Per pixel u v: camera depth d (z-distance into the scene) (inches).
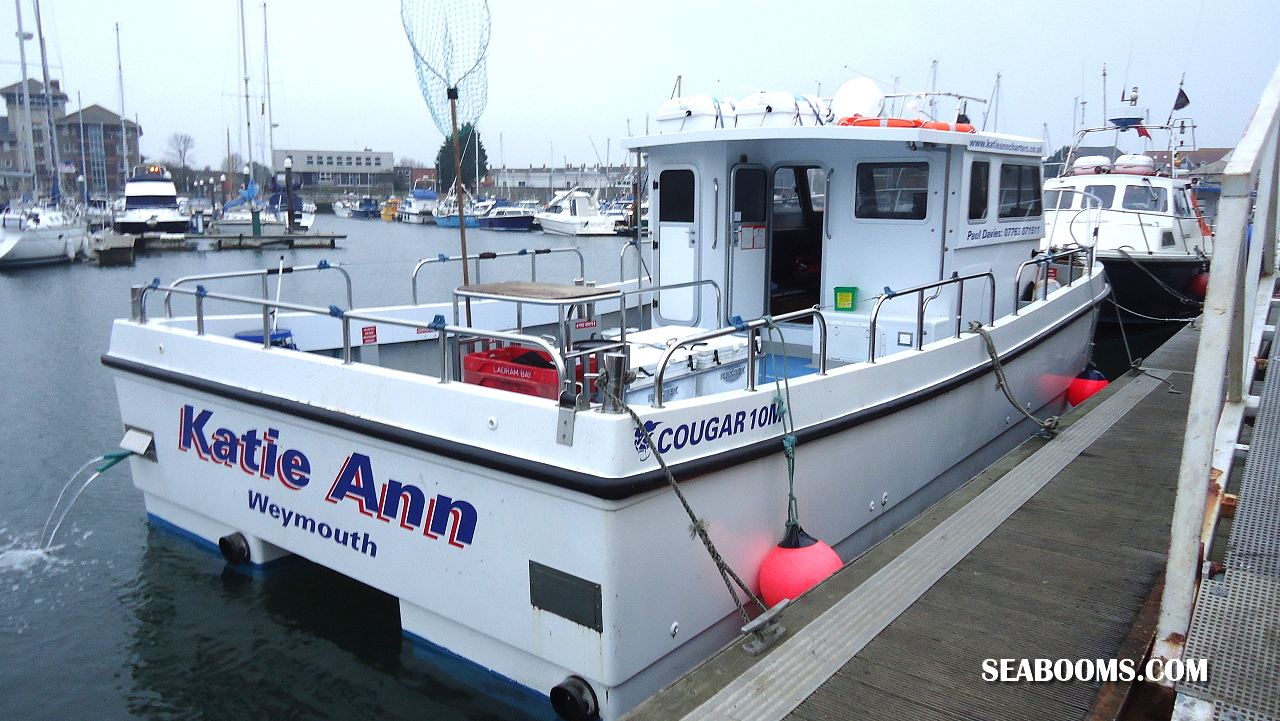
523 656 159.5
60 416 400.8
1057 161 751.7
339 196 4259.4
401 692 173.9
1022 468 237.3
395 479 169.6
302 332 251.3
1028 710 126.2
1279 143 190.2
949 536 189.5
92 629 200.5
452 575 163.8
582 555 143.8
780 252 298.0
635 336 219.9
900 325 240.4
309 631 198.2
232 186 2539.4
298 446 187.2
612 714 147.1
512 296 182.7
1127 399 319.0
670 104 267.6
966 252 257.9
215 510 213.5
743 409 162.4
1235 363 165.9
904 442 217.0
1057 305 312.0
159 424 223.9
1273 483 136.2
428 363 280.8
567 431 142.5
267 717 168.9
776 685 133.4
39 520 267.0
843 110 256.5
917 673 135.9
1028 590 163.6
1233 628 115.6
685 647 159.5
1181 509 122.0
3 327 665.6
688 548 154.9
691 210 268.8
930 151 240.7
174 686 179.8
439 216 2370.8
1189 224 597.6
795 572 167.8
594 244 1768.0
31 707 173.5
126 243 1425.9
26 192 2362.2
